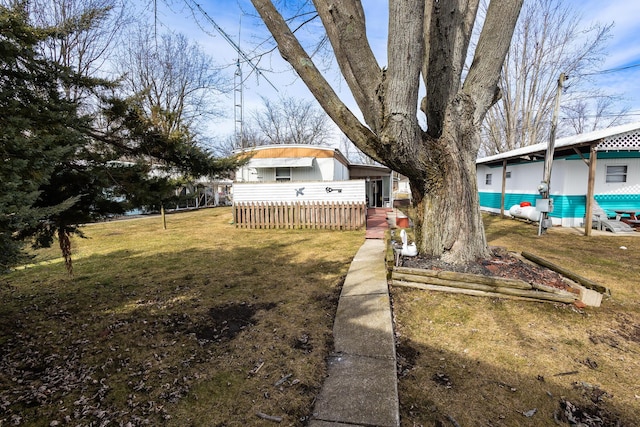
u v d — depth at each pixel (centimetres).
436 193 486
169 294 457
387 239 669
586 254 648
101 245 840
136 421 212
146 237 966
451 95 453
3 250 207
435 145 465
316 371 266
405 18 327
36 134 254
